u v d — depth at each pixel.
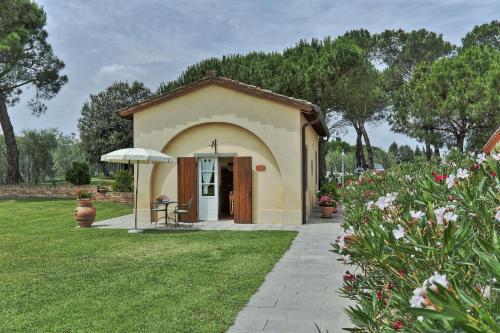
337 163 40.75
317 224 12.16
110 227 11.84
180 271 6.69
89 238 9.95
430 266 1.59
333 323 4.49
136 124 12.88
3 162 28.31
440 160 5.93
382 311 1.93
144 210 12.96
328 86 20.28
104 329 4.29
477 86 20.69
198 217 12.96
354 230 2.28
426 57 30.86
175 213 11.97
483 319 1.00
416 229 1.82
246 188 12.31
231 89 12.30
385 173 6.54
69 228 11.68
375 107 25.41
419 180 3.40
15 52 21.50
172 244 9.09
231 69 21.38
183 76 22.34
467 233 1.64
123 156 10.39
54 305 5.06
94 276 6.41
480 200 2.14
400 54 32.06
